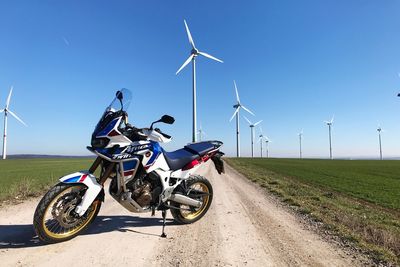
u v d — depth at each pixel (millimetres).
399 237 3182
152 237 3002
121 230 3184
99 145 2779
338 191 8266
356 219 3920
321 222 3805
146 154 3027
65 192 2699
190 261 2436
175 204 3406
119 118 2834
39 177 10133
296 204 5027
